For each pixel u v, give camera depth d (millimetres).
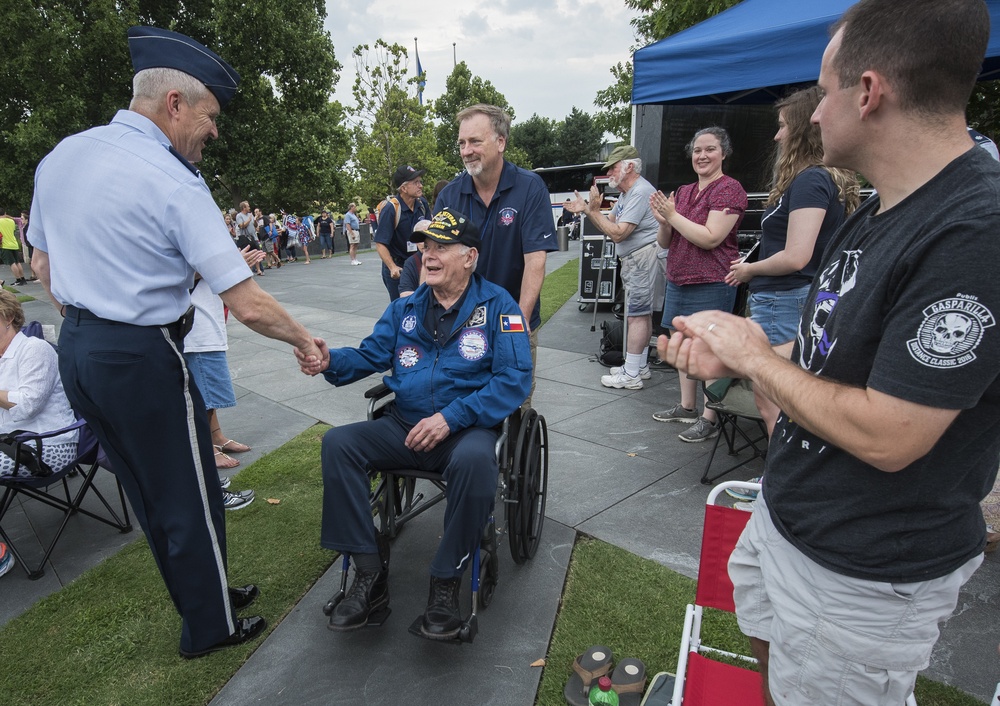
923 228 938
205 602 2174
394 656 2230
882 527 1054
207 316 3570
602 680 1912
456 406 2289
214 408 3742
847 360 1052
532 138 53188
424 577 2693
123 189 1795
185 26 19578
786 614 1200
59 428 2840
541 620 2377
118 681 2133
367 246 23609
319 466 3762
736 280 3285
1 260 17984
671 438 4020
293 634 2354
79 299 1849
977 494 1054
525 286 2941
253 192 22812
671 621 2320
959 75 924
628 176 4641
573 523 3029
